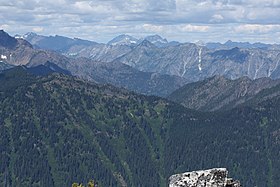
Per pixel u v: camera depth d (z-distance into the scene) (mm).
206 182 58469
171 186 59062
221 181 58719
